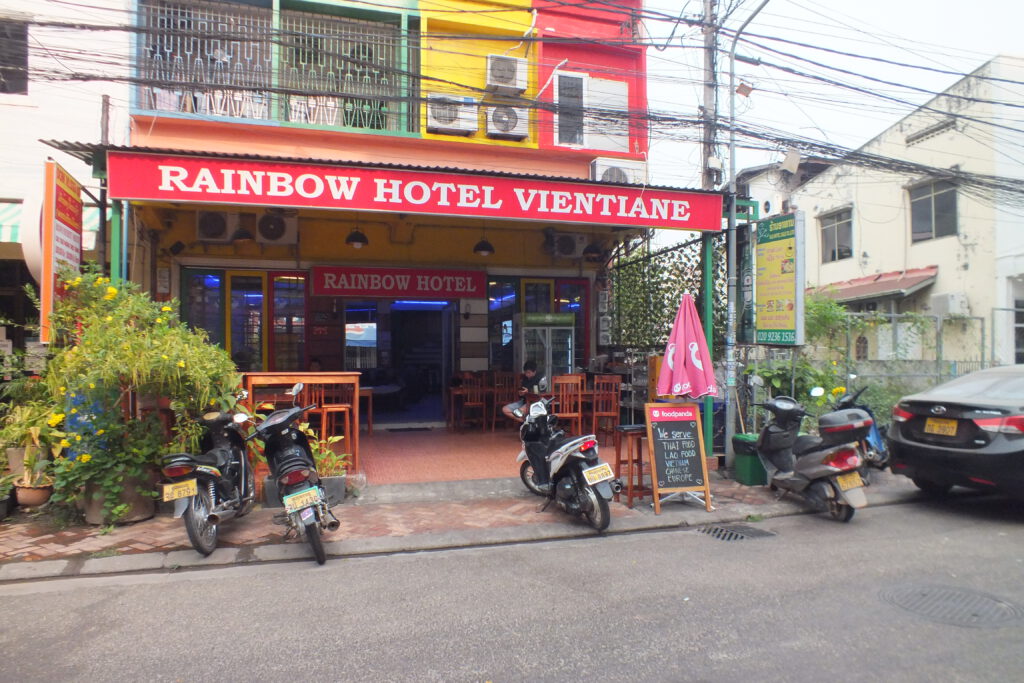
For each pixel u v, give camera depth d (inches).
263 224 392.8
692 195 311.6
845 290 698.8
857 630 146.9
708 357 265.6
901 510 261.3
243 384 291.1
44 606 163.2
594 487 223.9
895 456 267.9
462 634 146.6
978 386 264.1
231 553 201.0
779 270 316.2
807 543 216.5
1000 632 145.4
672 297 394.0
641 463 273.7
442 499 265.6
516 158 414.6
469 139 404.2
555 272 475.8
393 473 306.5
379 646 140.6
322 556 195.9
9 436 246.5
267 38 362.3
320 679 126.4
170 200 247.9
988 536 223.0
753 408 327.9
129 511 227.0
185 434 233.0
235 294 413.1
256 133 370.0
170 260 391.2
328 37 326.0
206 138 364.2
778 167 423.8
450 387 454.9
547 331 439.5
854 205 719.7
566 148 418.0
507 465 324.2
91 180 366.3
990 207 568.4
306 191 260.5
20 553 198.8
